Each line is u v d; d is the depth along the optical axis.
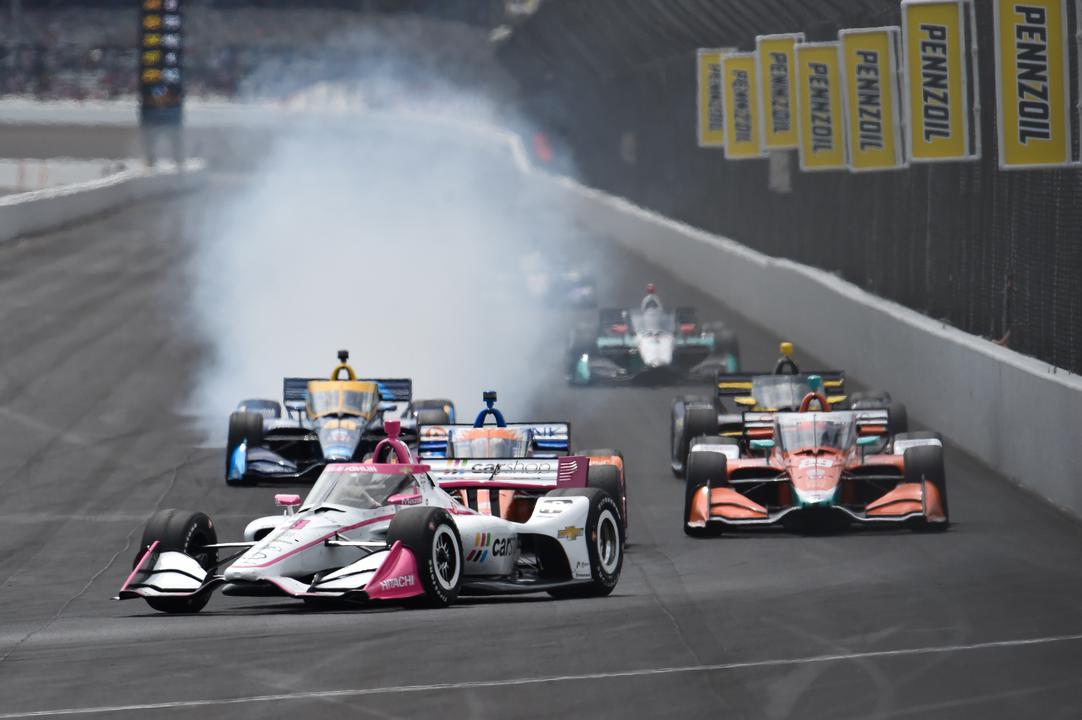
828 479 53.59
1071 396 57.31
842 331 100.06
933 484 53.94
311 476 65.81
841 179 112.06
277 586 38.12
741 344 113.88
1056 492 59.06
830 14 105.44
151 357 105.31
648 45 182.62
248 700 29.84
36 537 56.75
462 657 33.44
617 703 28.94
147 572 40.53
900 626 36.41
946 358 75.94
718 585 44.25
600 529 43.97
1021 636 34.81
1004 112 63.31
